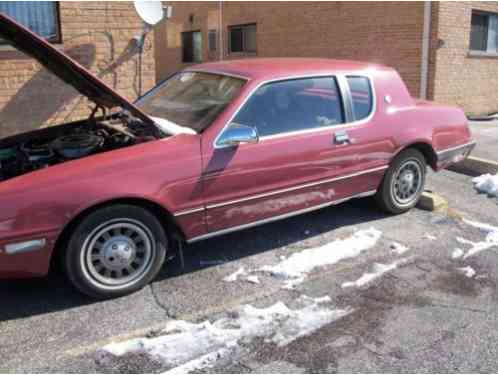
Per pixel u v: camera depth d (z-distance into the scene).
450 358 3.48
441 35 12.30
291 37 15.73
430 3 12.13
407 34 12.70
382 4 13.06
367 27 13.50
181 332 3.74
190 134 4.41
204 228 4.47
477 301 4.20
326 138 5.02
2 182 3.80
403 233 5.48
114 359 3.45
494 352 3.55
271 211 4.81
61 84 7.76
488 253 5.05
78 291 4.28
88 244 4.00
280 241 5.25
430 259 4.91
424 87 12.59
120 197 3.98
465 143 6.35
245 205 4.62
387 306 4.11
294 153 4.80
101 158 4.07
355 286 4.40
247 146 4.54
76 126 5.55
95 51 7.97
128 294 4.23
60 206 3.79
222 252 5.00
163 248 4.33
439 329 3.80
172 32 21.48
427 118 5.90
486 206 6.37
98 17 7.90
